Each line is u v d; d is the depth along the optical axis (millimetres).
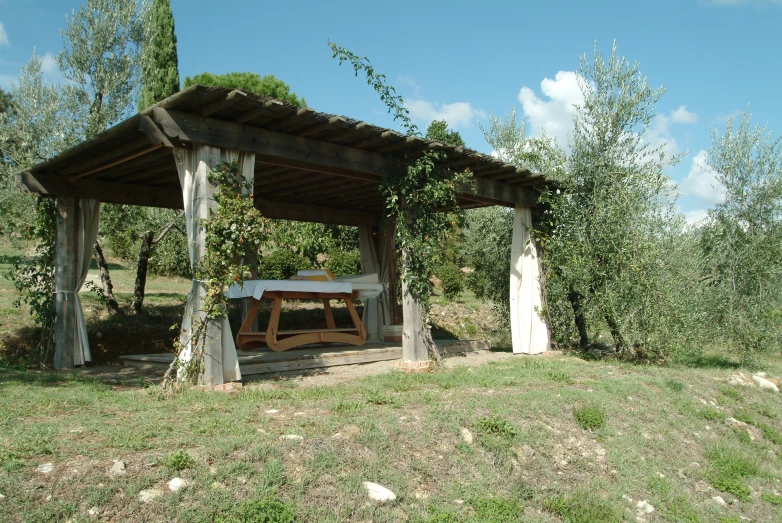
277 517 3262
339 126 6348
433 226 8172
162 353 9508
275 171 8297
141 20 11430
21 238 10172
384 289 11242
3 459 3316
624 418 6113
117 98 11062
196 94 5352
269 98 5535
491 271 12664
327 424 4500
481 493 4109
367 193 9984
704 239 10602
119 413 4645
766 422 7492
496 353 10453
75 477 3225
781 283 9953
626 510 4504
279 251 14273
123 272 17031
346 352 8547
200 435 4051
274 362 7418
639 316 9203
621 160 9836
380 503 3656
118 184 8555
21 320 9719
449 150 7715
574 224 9898
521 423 5285
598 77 10000
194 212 5980
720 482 5484
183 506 3191
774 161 10062
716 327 9898
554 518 4125
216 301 5848
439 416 4953
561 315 10680
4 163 10273
